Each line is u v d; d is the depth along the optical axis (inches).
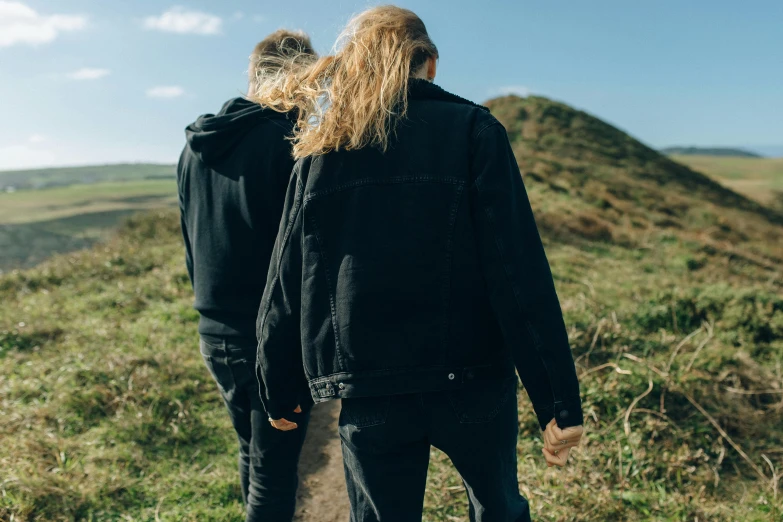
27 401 146.9
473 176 52.3
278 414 63.4
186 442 129.4
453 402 53.3
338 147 54.3
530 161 941.2
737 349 186.2
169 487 112.6
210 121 72.4
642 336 185.5
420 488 57.9
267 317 59.1
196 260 75.5
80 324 209.9
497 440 55.3
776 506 105.0
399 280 51.9
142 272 294.8
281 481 77.2
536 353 51.0
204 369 164.1
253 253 72.0
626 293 277.0
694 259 463.8
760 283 435.5
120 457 121.0
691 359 158.4
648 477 116.1
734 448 129.0
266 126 70.5
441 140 53.4
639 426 131.1
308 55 74.8
